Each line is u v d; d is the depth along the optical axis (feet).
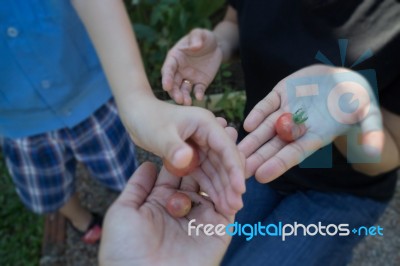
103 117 1.78
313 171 1.40
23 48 1.46
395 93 1.24
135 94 1.10
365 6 1.19
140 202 1.06
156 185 1.10
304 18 1.28
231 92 1.61
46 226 2.23
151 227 0.99
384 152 1.32
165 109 1.00
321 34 1.26
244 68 1.47
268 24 1.35
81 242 2.16
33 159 1.73
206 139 0.91
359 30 1.21
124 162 1.89
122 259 0.95
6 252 2.15
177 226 1.03
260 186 1.54
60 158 1.80
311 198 1.49
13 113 1.59
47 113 1.64
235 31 1.73
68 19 1.52
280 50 1.30
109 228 0.99
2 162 2.45
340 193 1.48
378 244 2.03
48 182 1.82
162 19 2.19
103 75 1.73
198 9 2.24
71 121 1.70
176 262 0.97
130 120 1.05
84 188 2.32
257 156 1.13
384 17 1.18
